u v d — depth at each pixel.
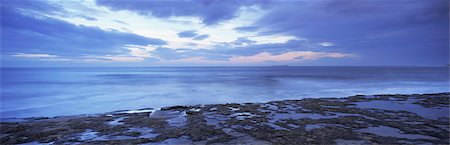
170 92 18.16
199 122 6.53
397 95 11.42
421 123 5.91
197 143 4.75
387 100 9.84
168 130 5.74
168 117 7.32
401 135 4.96
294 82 27.19
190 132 5.51
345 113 7.38
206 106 9.23
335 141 4.68
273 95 15.89
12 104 12.95
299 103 9.41
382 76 39.97
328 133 5.21
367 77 36.69
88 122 6.80
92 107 11.90
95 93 17.77
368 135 5.00
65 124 6.57
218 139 4.97
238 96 15.59
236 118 7.01
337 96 15.09
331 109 8.04
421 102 9.20
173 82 29.05
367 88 19.86
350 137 4.89
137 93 17.67
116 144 4.78
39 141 5.09
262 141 4.80
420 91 17.41
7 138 5.29
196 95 16.27
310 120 6.48
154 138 5.12
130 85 25.02
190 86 23.16
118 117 7.48
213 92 17.94
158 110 8.58
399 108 8.03
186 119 6.97
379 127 5.61
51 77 43.72
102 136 5.37
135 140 5.02
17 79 37.06
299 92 17.42
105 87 22.73
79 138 5.24
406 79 31.23
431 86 21.31
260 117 7.03
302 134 5.19
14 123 6.74
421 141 4.56
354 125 5.83
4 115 10.01
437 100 9.65
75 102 13.54
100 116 7.73
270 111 7.96
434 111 7.45
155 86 23.56
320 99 10.49
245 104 9.56
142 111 9.41
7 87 23.19
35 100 14.25
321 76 41.31
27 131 5.86
